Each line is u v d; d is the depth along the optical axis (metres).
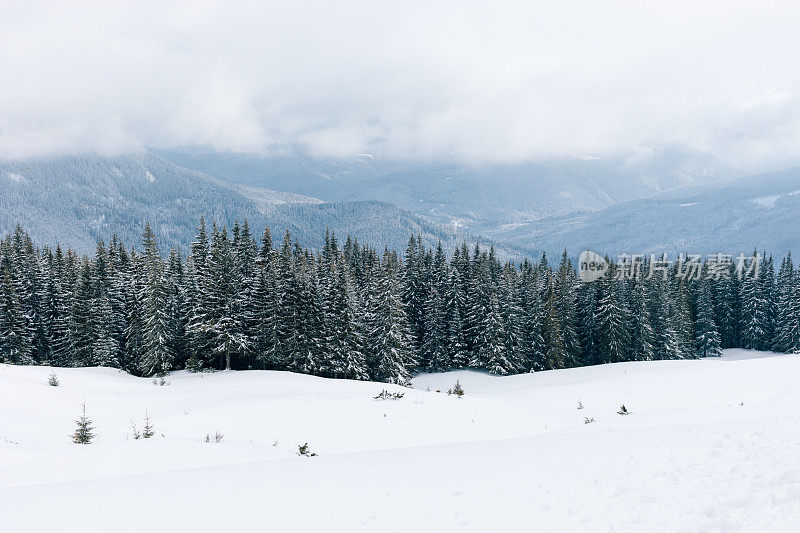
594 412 27.11
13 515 8.38
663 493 7.82
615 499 7.71
